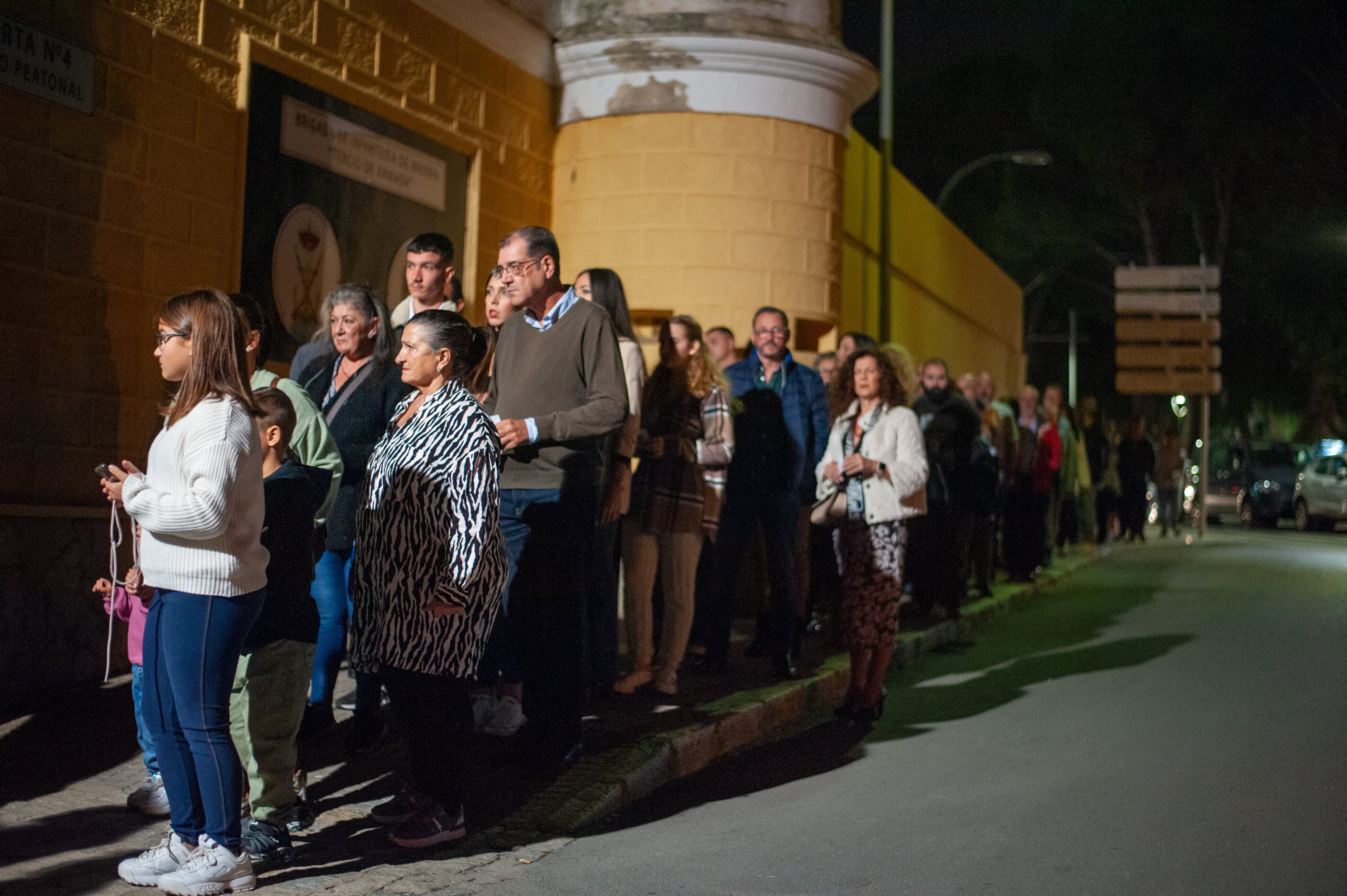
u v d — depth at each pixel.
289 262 8.17
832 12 11.70
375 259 9.02
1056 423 15.14
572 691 5.60
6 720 6.12
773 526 7.86
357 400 6.11
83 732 5.95
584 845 4.88
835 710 7.42
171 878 4.07
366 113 8.83
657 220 11.03
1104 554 18.52
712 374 7.20
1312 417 40.81
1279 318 35.47
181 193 7.34
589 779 5.48
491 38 10.28
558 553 5.53
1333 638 9.98
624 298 6.85
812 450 8.19
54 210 6.58
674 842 4.95
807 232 11.36
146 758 4.87
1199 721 7.00
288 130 8.12
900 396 7.27
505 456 5.55
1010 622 11.44
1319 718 7.03
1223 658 9.07
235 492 4.00
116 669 7.09
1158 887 4.37
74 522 6.79
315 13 8.32
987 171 43.00
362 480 6.09
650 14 10.90
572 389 5.59
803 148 11.34
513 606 5.59
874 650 7.26
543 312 5.67
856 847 4.89
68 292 6.68
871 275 16.88
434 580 4.51
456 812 4.73
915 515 7.21
